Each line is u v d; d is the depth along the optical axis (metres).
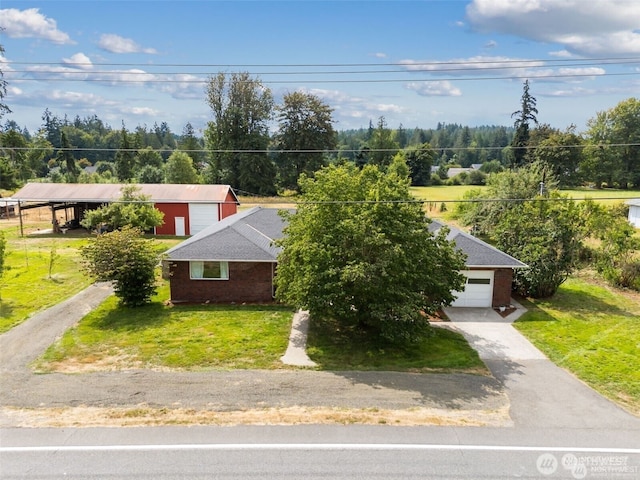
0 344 15.33
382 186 15.48
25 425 10.55
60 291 21.50
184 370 13.59
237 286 20.16
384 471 9.05
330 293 14.82
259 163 60.44
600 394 12.39
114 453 9.54
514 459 9.49
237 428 10.52
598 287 22.98
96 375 13.19
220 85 60.75
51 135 135.25
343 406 11.62
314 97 61.91
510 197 31.34
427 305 14.92
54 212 37.31
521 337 16.53
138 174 63.66
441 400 12.00
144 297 19.56
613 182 67.12
